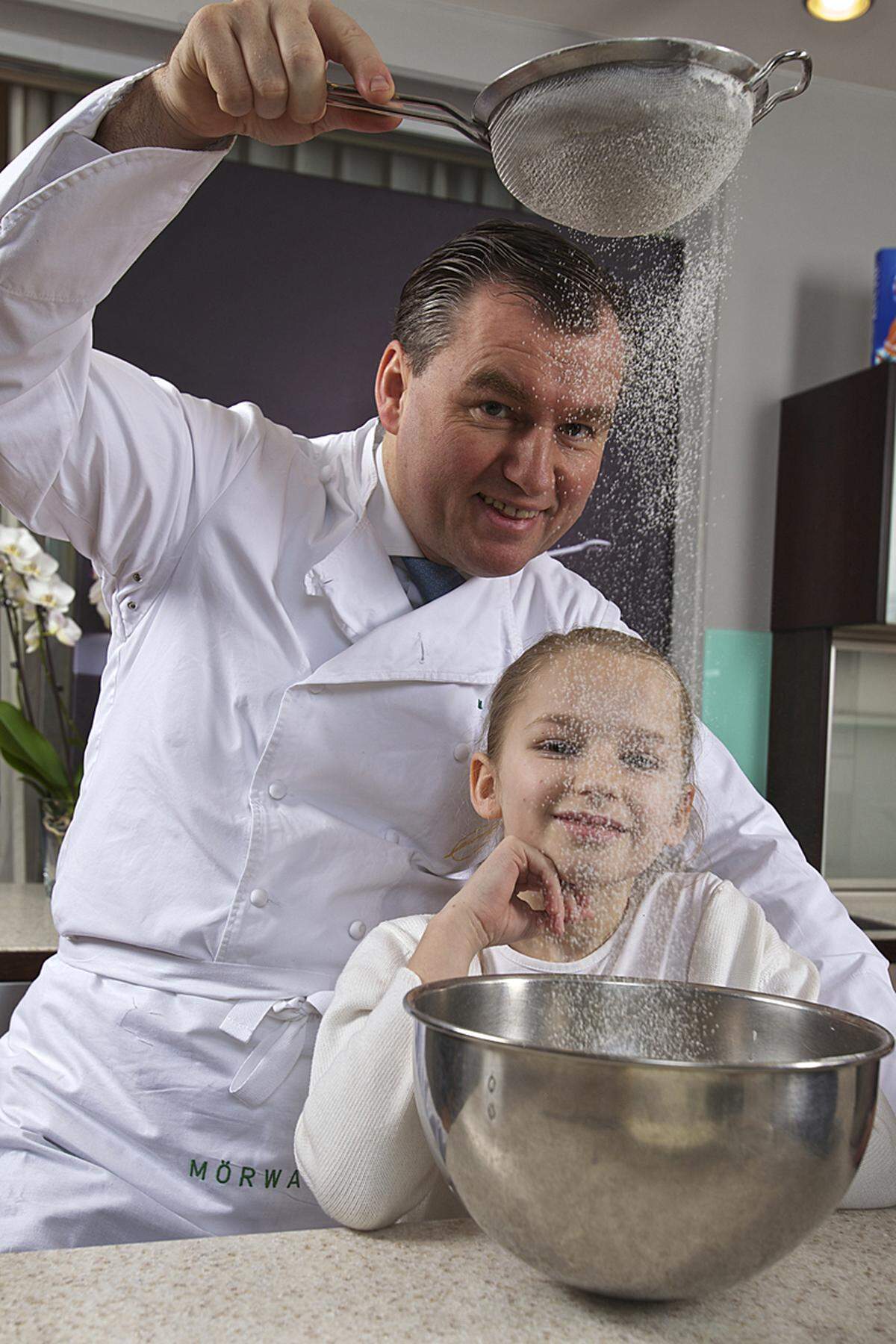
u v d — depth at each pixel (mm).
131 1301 440
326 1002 832
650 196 624
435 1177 613
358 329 2047
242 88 654
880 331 2111
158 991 853
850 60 2178
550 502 810
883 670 2240
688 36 2092
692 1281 423
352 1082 605
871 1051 460
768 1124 404
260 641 891
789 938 878
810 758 2121
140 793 879
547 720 799
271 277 1992
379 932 764
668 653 1959
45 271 712
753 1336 438
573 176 616
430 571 928
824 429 2098
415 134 2053
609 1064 403
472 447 786
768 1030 548
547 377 763
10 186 719
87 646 1951
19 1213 815
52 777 1675
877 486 1964
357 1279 469
